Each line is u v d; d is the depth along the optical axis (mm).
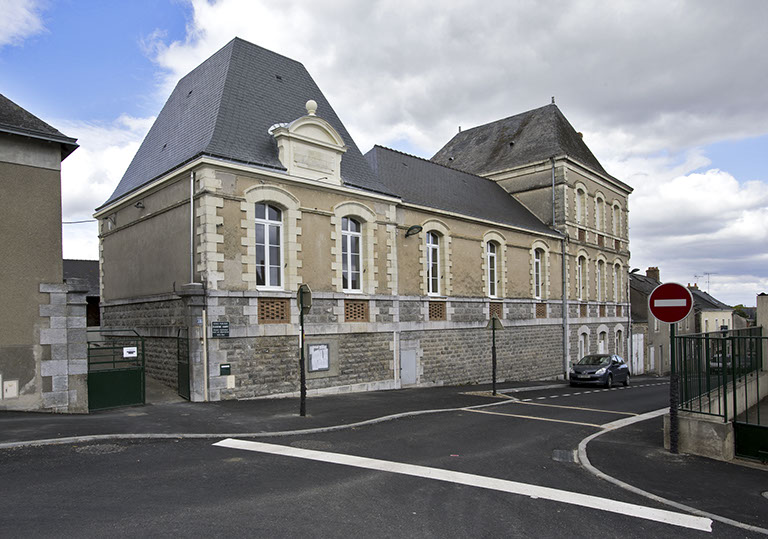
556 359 27141
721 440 8586
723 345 8977
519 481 7238
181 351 13891
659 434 10516
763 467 8164
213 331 13320
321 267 15906
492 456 8617
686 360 9430
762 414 11508
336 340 16250
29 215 10766
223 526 5344
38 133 10711
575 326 28875
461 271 21641
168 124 17984
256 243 14711
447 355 20688
